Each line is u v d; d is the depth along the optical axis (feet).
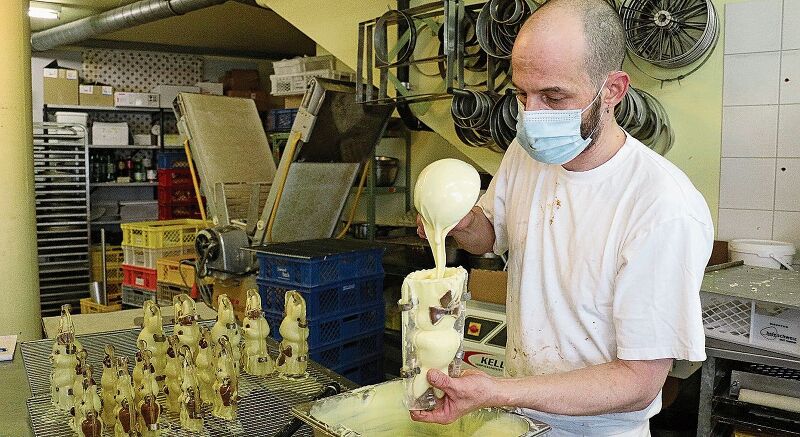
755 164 8.13
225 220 11.69
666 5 8.32
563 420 4.54
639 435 4.50
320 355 8.55
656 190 4.04
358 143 11.39
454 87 9.77
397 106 11.38
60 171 21.16
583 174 4.45
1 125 10.64
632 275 3.96
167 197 22.17
